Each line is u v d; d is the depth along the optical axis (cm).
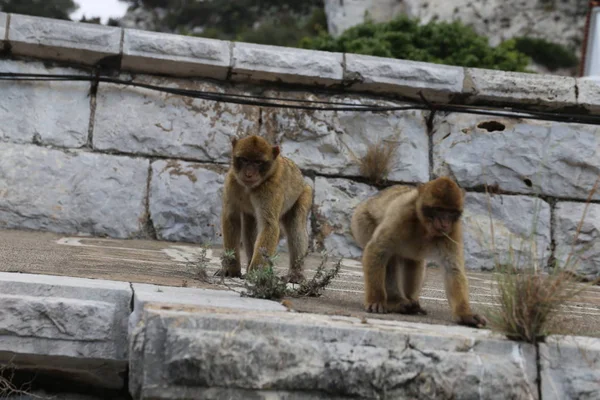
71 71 1227
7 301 560
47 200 1187
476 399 502
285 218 934
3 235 1093
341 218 1248
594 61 1858
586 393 514
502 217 1266
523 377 509
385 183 1269
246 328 496
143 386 480
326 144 1260
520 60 2734
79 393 602
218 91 1259
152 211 1215
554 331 535
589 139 1292
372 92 1292
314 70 1253
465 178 1279
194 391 483
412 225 642
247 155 828
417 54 2622
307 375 493
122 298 584
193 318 492
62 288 579
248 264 918
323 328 505
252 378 488
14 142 1191
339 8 4588
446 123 1295
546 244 1259
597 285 1195
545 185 1280
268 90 1273
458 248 637
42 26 1193
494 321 541
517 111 1287
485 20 4331
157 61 1222
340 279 911
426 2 4406
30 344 562
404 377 501
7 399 577
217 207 1228
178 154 1233
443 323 597
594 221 1268
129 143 1223
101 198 1202
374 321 553
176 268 850
